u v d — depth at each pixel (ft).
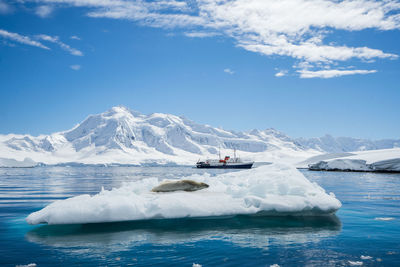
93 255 19.25
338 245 21.53
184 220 29.17
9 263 17.85
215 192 35.12
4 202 45.16
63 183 93.66
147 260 18.31
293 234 24.62
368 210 36.65
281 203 30.68
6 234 24.61
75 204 27.61
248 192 33.06
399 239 23.16
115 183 94.02
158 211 28.09
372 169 191.31
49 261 18.16
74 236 23.85
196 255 19.24
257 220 30.19
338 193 58.65
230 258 18.70
